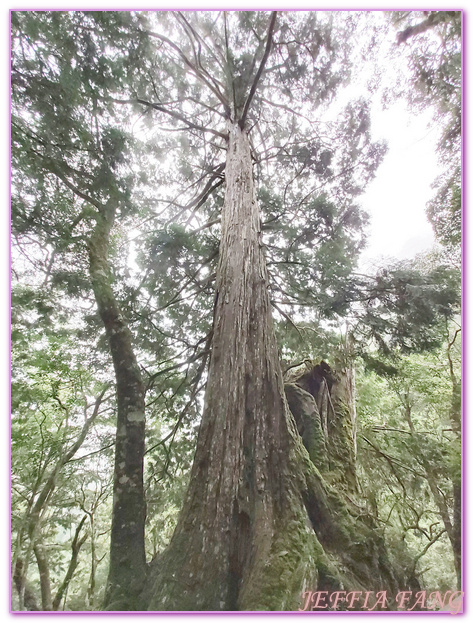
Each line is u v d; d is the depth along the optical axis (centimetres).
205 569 256
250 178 590
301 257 647
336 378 642
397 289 505
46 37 436
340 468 482
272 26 554
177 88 745
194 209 815
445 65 579
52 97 453
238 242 463
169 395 766
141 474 377
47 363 657
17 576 510
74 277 543
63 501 873
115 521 342
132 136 552
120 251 665
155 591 265
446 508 785
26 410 681
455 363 975
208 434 320
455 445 775
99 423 840
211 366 364
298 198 801
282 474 306
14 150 447
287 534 269
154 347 721
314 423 515
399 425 1082
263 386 349
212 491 288
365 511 374
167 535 1177
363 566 297
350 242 686
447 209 683
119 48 540
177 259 629
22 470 723
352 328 592
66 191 561
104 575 1209
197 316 792
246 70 745
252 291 415
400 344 545
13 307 531
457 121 588
